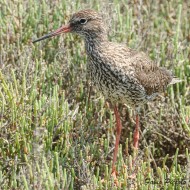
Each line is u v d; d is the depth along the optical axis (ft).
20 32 46.06
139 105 39.99
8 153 37.22
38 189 33.04
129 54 38.93
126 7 49.73
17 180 34.73
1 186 34.17
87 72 41.63
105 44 38.45
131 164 36.91
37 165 33.12
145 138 42.63
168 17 52.80
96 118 41.22
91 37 38.99
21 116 37.60
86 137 39.50
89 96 42.11
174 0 54.39
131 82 38.14
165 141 42.60
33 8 47.29
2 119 37.47
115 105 39.68
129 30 47.24
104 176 37.35
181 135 41.50
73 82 43.16
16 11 47.65
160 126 42.29
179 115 41.98
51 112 38.17
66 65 43.86
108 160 40.42
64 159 36.81
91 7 49.55
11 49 44.47
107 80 38.24
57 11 47.50
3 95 38.50
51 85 42.75
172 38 48.03
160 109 42.42
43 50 45.75
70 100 42.52
